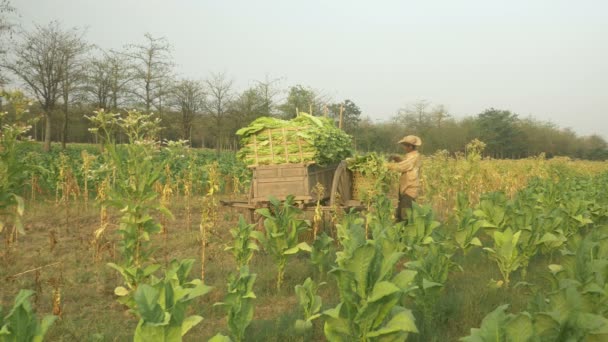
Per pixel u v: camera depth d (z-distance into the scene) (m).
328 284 5.68
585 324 2.72
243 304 3.84
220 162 20.88
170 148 5.92
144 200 5.30
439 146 60.53
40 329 2.83
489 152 68.38
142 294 2.70
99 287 5.69
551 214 6.92
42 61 32.59
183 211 11.89
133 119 5.39
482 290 5.33
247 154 7.83
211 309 4.96
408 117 64.12
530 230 5.75
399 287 3.29
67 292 5.38
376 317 3.27
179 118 38.72
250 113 37.97
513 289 5.43
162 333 2.62
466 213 6.73
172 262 4.25
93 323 4.59
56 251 7.32
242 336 3.87
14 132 5.75
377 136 54.44
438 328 4.26
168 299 2.99
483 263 6.75
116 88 35.44
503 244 5.65
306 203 7.59
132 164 5.30
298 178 7.54
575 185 14.13
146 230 5.28
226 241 8.28
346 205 8.41
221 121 38.62
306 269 6.32
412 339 4.02
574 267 4.11
